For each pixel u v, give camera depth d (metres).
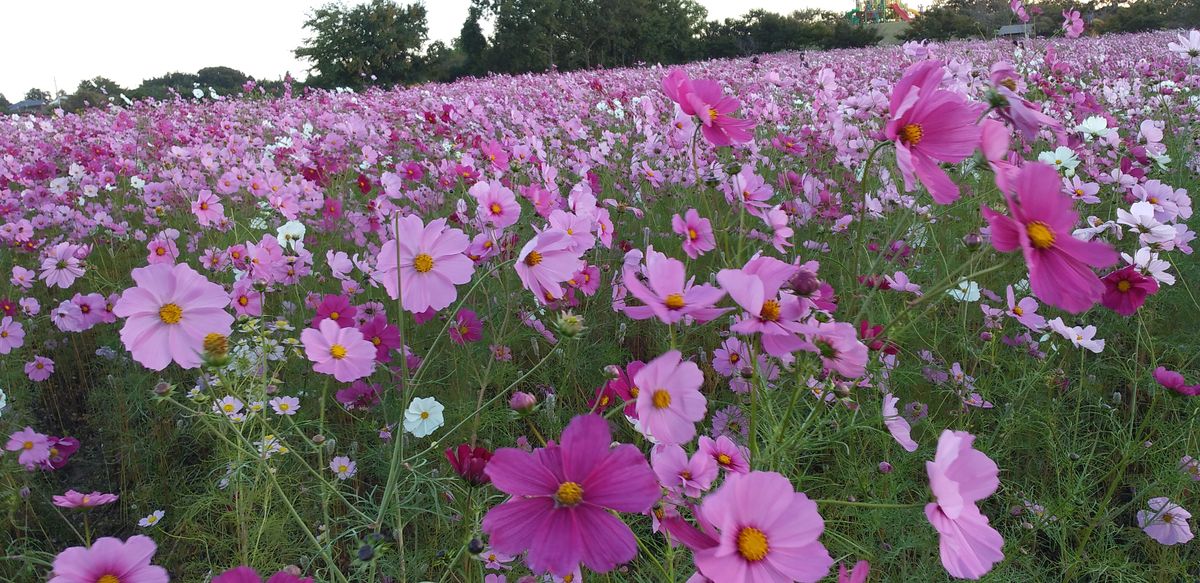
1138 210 2.35
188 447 2.49
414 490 1.67
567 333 1.39
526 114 6.29
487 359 2.69
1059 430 2.22
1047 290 0.98
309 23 38.97
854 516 1.90
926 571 1.78
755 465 1.26
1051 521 1.91
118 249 4.18
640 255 2.78
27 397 2.77
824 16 40.41
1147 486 1.97
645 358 2.97
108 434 2.66
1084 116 3.98
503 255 2.42
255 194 4.31
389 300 3.07
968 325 2.88
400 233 1.49
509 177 3.68
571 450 0.95
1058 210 0.99
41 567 2.03
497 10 42.75
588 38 43.81
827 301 1.33
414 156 5.59
